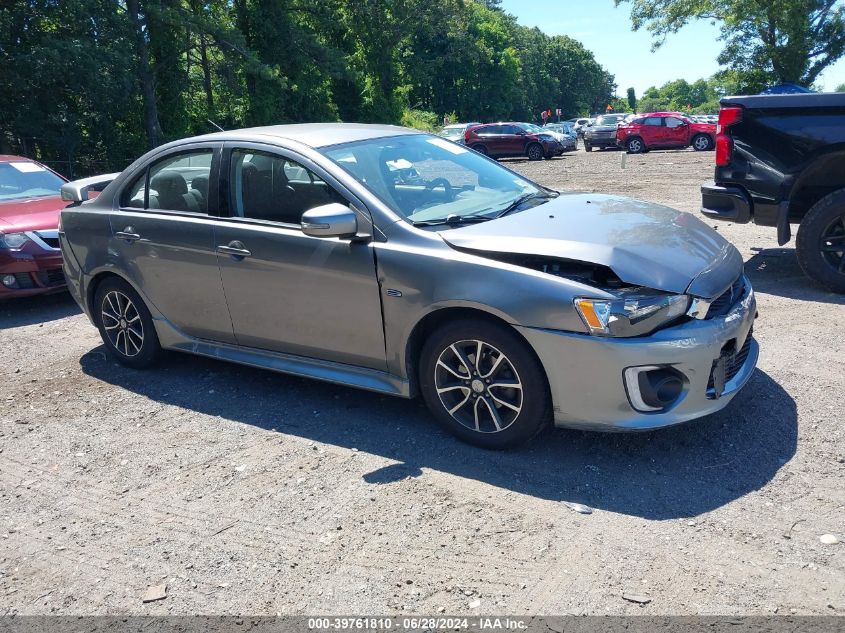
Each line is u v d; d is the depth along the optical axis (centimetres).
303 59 3444
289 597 266
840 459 335
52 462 390
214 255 436
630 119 3072
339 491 338
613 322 317
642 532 289
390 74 4259
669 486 322
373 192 388
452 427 374
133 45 2445
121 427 428
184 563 292
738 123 616
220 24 2791
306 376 421
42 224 708
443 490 332
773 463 335
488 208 404
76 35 2283
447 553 285
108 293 513
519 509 312
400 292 365
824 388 411
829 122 575
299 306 407
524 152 2975
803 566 263
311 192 403
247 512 326
